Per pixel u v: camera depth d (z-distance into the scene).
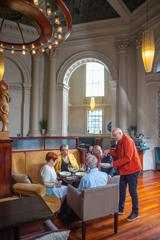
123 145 3.51
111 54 8.70
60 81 9.38
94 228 3.17
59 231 1.36
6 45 4.07
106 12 8.13
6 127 3.62
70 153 4.77
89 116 14.09
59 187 3.52
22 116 9.11
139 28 7.86
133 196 3.48
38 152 4.54
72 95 14.38
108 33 8.74
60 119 9.30
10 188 3.44
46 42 3.89
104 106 13.71
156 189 5.12
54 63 9.30
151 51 4.39
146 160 7.57
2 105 3.60
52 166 3.76
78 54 9.16
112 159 4.46
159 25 7.05
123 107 8.29
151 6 7.11
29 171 4.31
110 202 2.93
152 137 7.67
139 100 7.89
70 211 3.40
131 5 7.44
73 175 3.68
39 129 9.23
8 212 1.99
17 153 4.26
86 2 7.61
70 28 3.34
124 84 8.35
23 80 9.18
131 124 8.24
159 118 7.71
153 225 3.26
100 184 3.00
